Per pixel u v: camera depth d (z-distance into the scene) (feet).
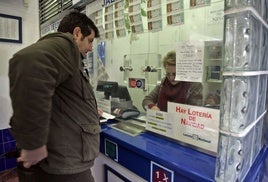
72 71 2.84
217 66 3.41
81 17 3.77
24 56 2.38
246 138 2.81
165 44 4.57
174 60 4.03
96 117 3.54
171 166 3.10
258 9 2.76
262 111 3.84
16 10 8.41
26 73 2.32
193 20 3.89
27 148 2.39
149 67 5.08
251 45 2.54
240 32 2.42
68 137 3.12
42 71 2.37
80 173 3.30
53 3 8.16
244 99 2.55
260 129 3.86
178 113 3.76
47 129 2.47
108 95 5.74
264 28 3.27
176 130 3.81
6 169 8.45
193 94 3.71
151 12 4.59
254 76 2.90
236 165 2.62
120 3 5.47
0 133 8.20
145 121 4.69
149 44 5.09
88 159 3.31
